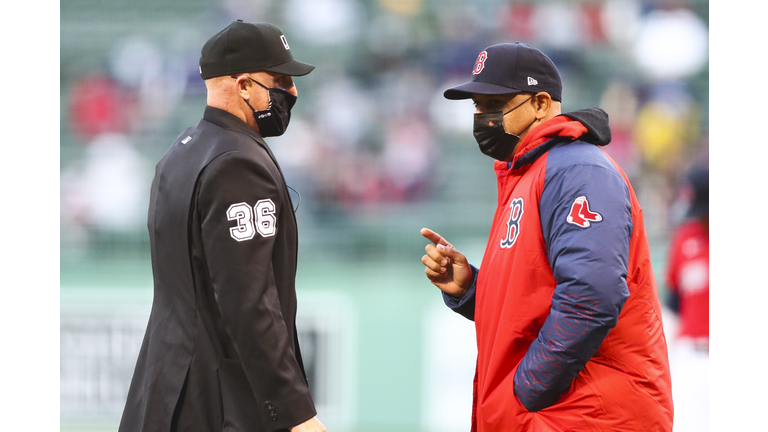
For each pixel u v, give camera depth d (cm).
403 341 2409
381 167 3306
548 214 873
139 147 3456
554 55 3762
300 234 2942
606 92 3662
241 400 890
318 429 873
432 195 3241
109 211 3247
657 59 3744
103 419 2450
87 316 2484
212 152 895
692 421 1998
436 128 3491
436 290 2452
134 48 3716
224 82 949
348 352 2425
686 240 2020
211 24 3828
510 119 963
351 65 3712
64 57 3688
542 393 853
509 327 894
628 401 863
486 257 974
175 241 910
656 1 3791
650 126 3559
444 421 2366
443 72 3684
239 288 855
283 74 956
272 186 898
